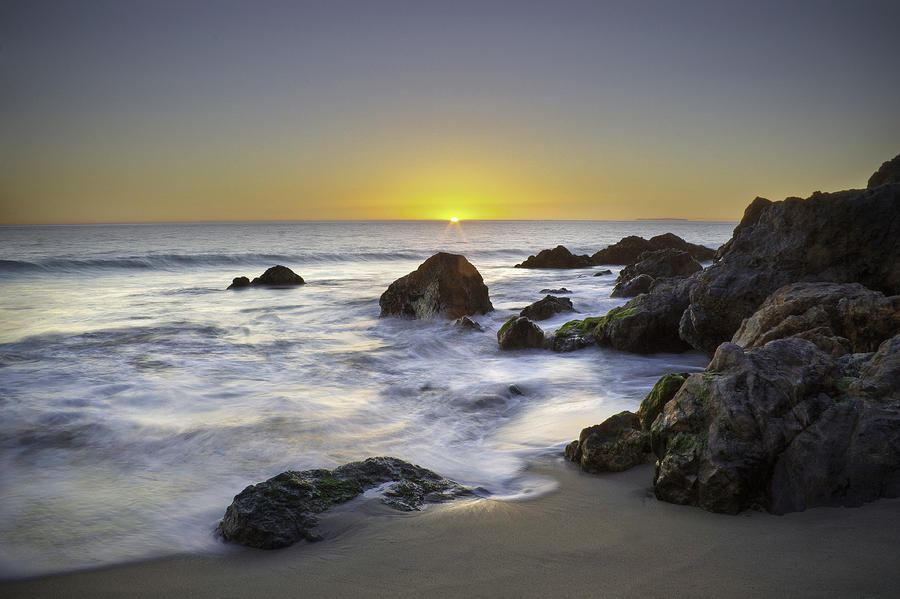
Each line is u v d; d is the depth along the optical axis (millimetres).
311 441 7762
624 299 22531
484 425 8602
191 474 6707
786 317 9156
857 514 4414
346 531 4926
